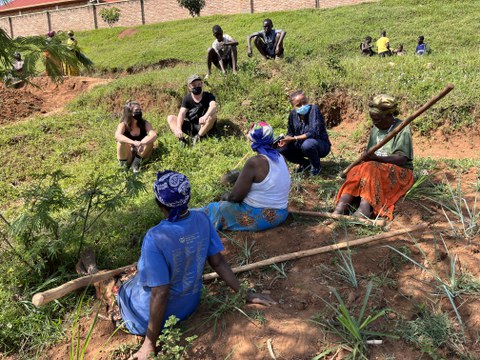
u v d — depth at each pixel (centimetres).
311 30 1962
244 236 435
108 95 1154
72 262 435
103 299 380
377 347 301
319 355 297
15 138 931
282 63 998
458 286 340
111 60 2072
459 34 1659
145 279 307
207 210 451
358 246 397
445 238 396
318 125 568
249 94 915
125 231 471
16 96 1355
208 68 1060
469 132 697
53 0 3775
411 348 298
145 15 2905
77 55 386
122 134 708
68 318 383
